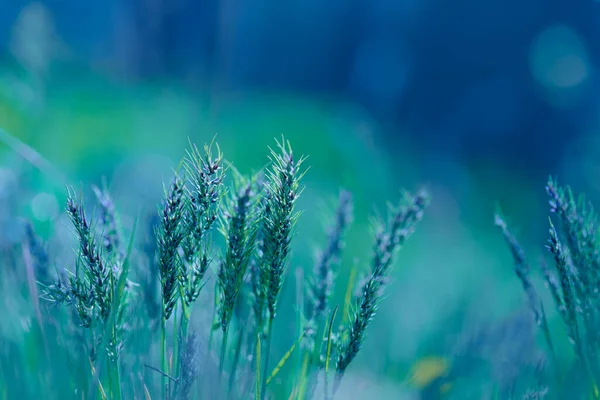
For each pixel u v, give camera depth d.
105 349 0.50
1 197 0.68
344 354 0.51
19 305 0.59
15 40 0.98
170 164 1.46
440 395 0.64
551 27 3.98
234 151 2.09
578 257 0.53
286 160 0.49
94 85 2.18
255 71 5.12
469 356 0.65
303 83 5.24
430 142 4.07
